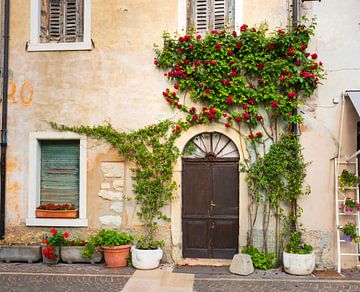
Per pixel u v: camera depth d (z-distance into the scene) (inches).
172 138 309.9
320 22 303.6
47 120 323.3
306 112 301.9
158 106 314.2
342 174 294.2
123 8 320.8
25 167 323.9
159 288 253.4
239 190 307.0
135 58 317.7
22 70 327.0
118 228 314.3
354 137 297.7
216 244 313.7
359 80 299.4
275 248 300.2
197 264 305.4
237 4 309.0
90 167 319.3
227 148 314.7
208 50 303.6
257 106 304.8
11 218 323.0
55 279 268.8
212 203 314.2
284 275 280.2
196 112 310.2
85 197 318.0
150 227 310.2
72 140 327.9
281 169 294.0
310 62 295.1
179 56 310.8
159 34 315.9
